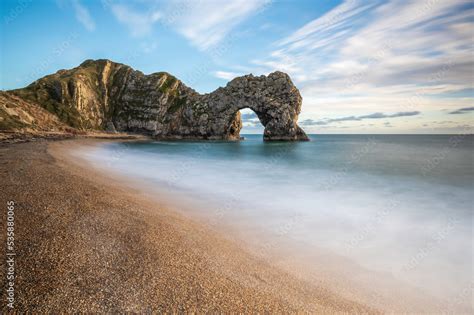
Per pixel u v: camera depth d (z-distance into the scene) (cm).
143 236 734
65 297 445
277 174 2450
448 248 898
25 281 476
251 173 2489
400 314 561
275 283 615
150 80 13738
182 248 706
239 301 500
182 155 4400
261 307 493
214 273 600
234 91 11369
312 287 628
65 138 5978
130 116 12838
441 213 1273
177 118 12681
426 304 603
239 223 1083
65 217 796
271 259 768
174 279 541
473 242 947
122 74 14425
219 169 2748
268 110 10375
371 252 860
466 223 1136
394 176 2273
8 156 1962
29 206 852
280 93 10575
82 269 535
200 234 870
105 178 1670
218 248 772
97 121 11981
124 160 3203
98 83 13550
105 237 695
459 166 2841
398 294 636
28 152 2319
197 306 462
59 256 573
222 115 11631
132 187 1549
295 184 1967
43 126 7369
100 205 955
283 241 920
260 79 11144
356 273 725
